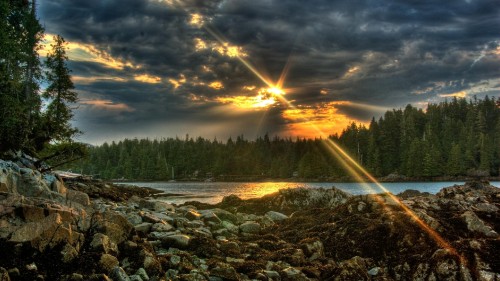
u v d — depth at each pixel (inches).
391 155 5669.3
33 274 475.2
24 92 1738.4
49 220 521.0
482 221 741.9
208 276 570.6
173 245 682.8
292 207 1349.7
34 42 1792.6
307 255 729.6
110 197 1606.8
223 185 5083.7
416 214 773.9
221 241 733.3
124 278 502.3
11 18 1772.9
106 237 565.3
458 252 614.2
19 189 668.1
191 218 974.4
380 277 624.4
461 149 5467.5
